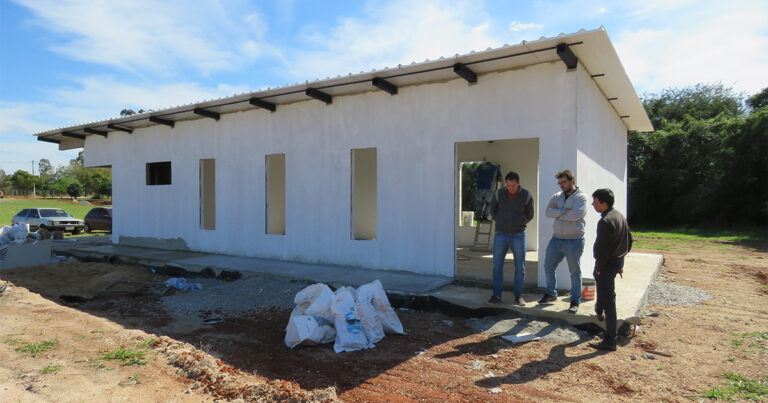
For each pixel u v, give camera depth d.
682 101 27.09
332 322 4.87
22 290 7.13
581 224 5.09
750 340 4.76
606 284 4.49
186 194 10.79
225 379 3.63
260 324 5.62
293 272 7.77
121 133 12.30
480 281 6.67
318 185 8.62
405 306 6.16
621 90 7.80
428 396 3.47
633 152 23.66
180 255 10.02
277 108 9.19
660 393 3.50
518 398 3.42
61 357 4.19
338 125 8.34
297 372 3.98
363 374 3.93
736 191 19.97
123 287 8.05
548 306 5.35
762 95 23.77
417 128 7.41
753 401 3.34
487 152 10.85
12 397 3.34
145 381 3.66
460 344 4.71
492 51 5.84
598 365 4.08
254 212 9.57
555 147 6.18
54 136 13.04
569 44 5.55
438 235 7.21
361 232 12.18
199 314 6.16
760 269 9.67
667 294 6.81
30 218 19.19
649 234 18.91
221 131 10.12
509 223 5.43
